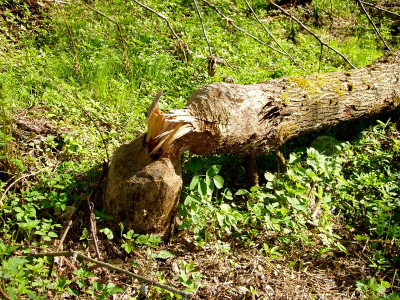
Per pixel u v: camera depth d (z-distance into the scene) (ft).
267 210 11.47
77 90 15.42
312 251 11.10
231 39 23.35
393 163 14.93
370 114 15.52
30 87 14.58
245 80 17.98
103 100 15.48
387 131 16.67
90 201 11.11
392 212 12.73
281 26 28.35
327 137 14.83
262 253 10.82
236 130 10.85
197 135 10.37
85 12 21.16
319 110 13.20
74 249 10.02
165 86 17.28
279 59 22.56
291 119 12.43
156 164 10.02
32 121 13.12
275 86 12.41
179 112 10.03
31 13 20.13
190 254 10.42
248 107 11.09
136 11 22.71
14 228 10.12
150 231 10.43
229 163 13.64
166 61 18.19
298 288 10.03
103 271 9.45
